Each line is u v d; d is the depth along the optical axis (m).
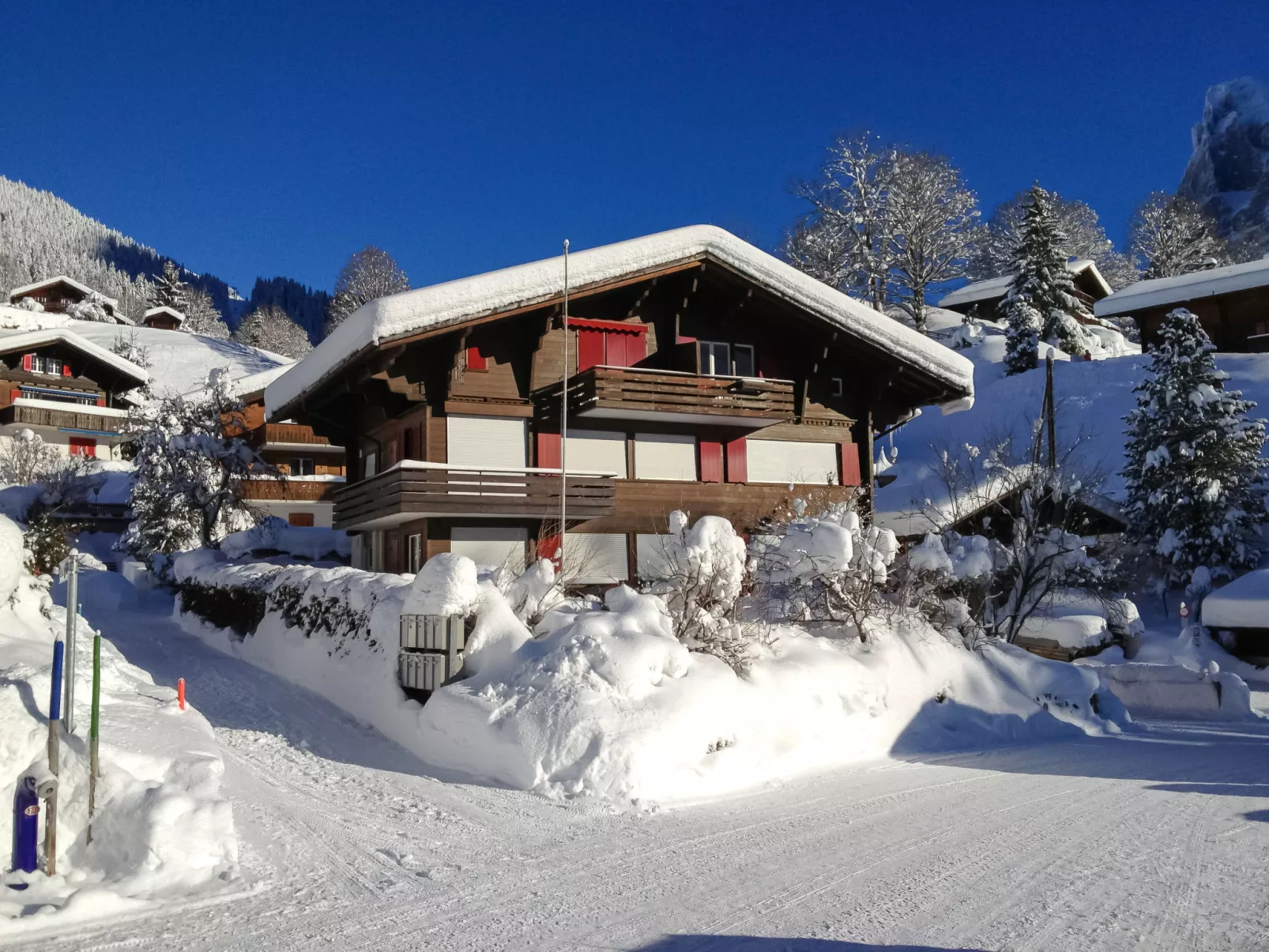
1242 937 5.94
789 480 26.23
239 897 6.57
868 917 6.28
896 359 25.77
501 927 6.07
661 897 6.68
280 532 30.34
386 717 12.45
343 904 6.48
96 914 6.14
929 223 67.88
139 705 9.15
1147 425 34.75
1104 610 29.61
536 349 22.84
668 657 11.15
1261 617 27.05
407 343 20.34
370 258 97.50
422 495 21.17
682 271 24.06
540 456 23.08
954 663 15.77
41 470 44.47
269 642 16.98
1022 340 57.31
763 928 6.07
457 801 9.45
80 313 93.88
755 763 11.10
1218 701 20.50
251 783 9.75
